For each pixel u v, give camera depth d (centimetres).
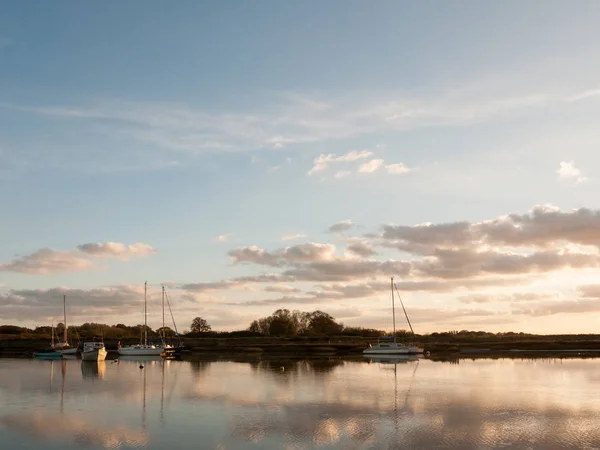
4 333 16225
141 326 15862
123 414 3641
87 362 8762
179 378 5916
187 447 2791
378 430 3111
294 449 2741
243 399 4266
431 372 6606
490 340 14338
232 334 15175
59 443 2884
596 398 4294
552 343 12594
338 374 6331
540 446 2748
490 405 3953
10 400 4291
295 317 17325
